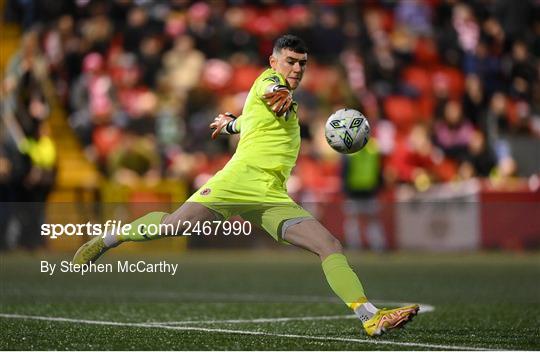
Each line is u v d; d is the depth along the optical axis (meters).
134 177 69.56
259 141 23.98
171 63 79.25
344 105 75.44
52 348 22.25
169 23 82.06
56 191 70.38
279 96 22.92
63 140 74.69
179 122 74.56
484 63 85.38
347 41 83.75
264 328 26.67
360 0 89.19
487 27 87.38
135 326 26.88
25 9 79.00
